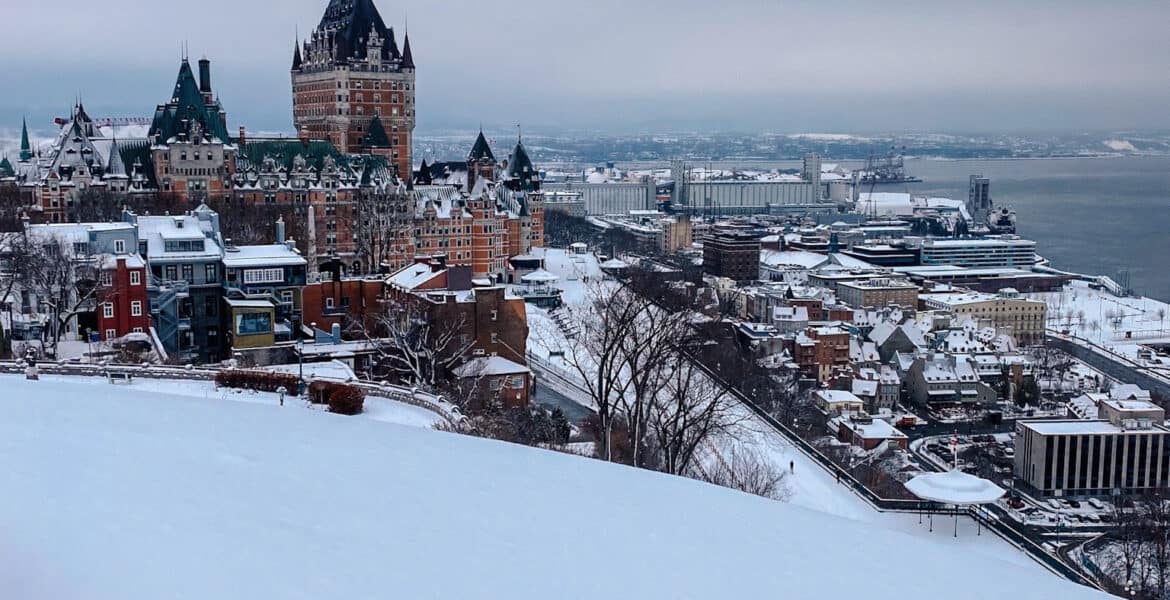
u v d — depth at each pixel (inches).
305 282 5526.6
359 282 5684.1
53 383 2381.9
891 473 6200.8
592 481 1518.2
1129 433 6948.8
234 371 3727.9
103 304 4982.8
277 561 1025.5
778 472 4955.7
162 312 5103.3
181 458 1392.7
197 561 1000.9
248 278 5349.4
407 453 1577.3
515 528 1224.8
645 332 4658.0
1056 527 6048.2
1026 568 1311.5
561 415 4618.6
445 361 4830.2
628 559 1154.0
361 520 1191.6
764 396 7431.1
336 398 3284.9
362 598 962.1
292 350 4778.5
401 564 1063.0
